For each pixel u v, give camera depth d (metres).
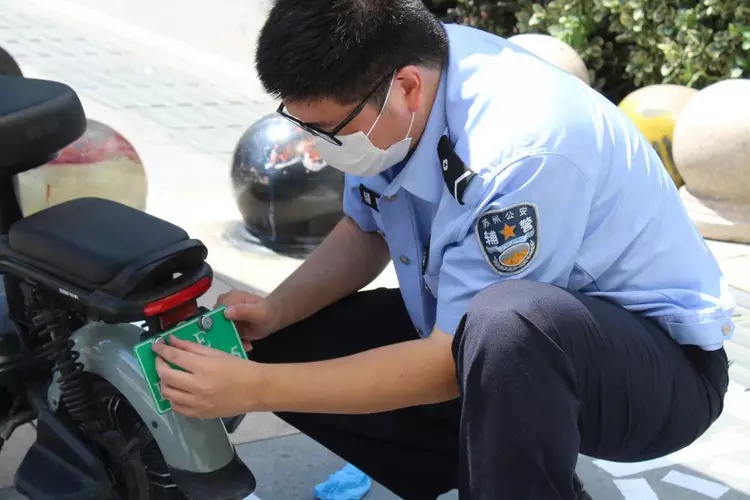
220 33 6.77
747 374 3.02
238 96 6.17
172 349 1.67
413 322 2.04
